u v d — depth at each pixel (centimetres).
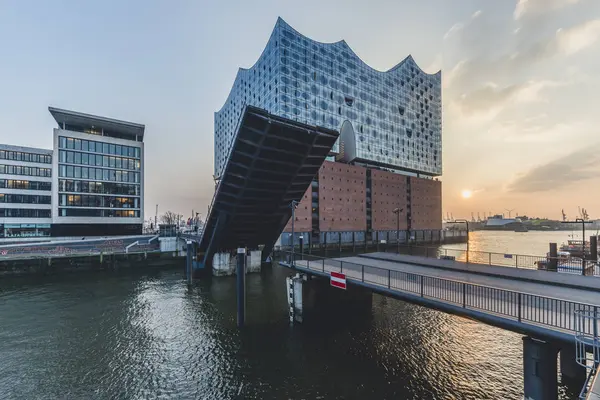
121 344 1589
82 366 1357
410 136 9325
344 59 7556
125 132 6756
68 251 3931
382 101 8475
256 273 3497
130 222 6362
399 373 1266
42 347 1556
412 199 8581
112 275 3597
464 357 1408
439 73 10825
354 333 1692
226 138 10631
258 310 2139
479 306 1028
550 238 13550
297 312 1842
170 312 2136
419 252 6562
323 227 6347
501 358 1397
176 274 3641
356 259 2286
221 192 2456
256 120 1828
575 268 2156
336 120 7212
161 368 1334
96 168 6047
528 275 1481
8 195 5478
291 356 1423
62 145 5719
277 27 6400
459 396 1097
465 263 1947
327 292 1908
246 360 1391
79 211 5816
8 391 1162
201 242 3359
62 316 2059
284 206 2809
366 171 7594
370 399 1084
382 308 2145
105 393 1152
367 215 7481
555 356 818
